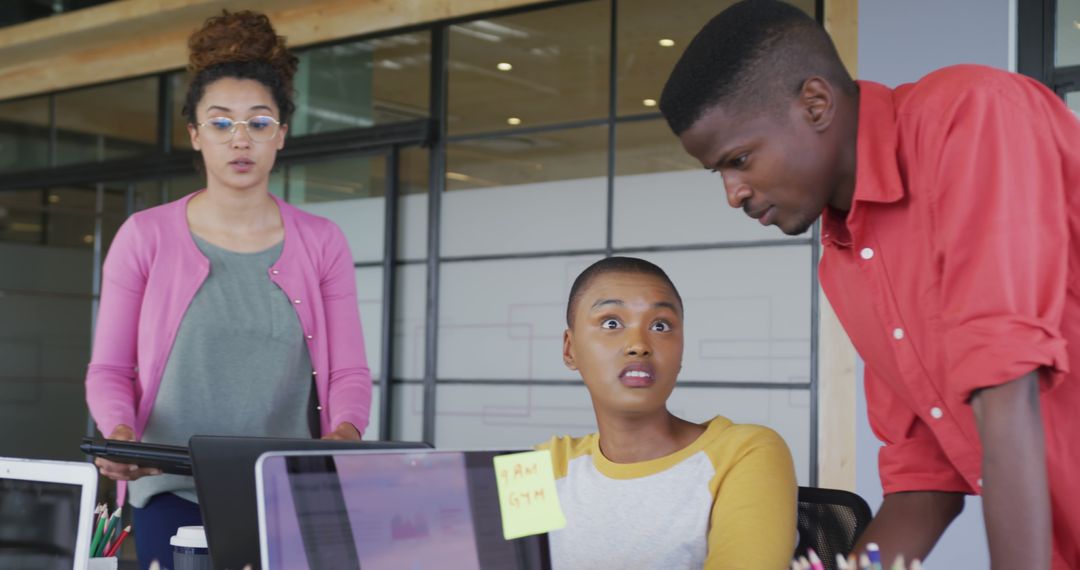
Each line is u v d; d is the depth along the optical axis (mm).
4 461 1422
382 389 5895
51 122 7367
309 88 6328
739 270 4992
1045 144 1183
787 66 1237
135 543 2006
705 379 5039
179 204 2080
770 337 4895
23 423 7473
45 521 1366
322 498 1056
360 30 6090
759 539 1477
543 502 1179
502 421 5594
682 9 5230
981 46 4328
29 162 7461
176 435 2031
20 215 7547
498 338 5629
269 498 1026
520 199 5609
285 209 2148
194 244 2053
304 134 6281
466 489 1141
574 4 5520
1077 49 4262
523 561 1160
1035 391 1125
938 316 1300
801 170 1264
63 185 7309
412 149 5965
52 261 7379
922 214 1271
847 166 1299
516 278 5598
